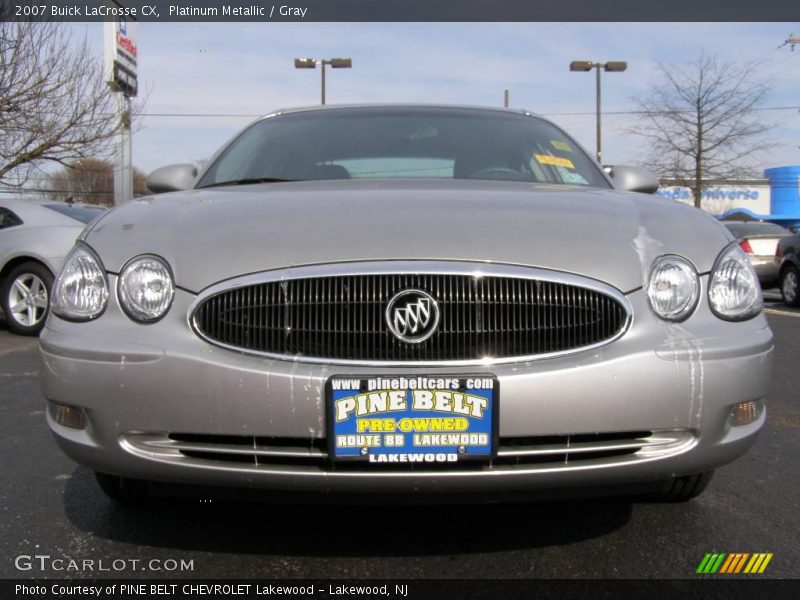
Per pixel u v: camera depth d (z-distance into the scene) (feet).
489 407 6.50
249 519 8.54
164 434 6.79
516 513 8.70
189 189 10.11
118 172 44.52
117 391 6.75
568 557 7.67
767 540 8.10
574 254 7.02
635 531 8.29
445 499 6.73
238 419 6.57
